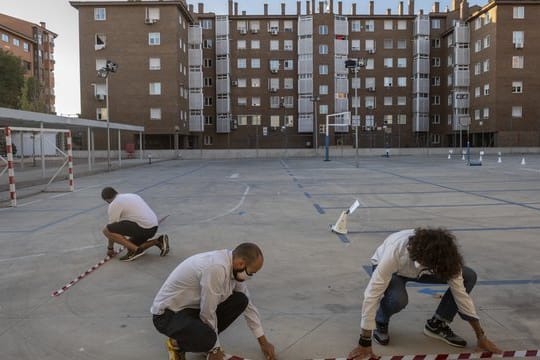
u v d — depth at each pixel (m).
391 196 14.38
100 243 8.26
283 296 5.26
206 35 68.44
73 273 6.39
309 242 8.06
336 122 67.75
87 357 3.85
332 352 3.87
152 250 7.62
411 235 3.59
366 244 7.85
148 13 54.59
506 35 56.34
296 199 13.95
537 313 4.62
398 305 3.79
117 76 54.94
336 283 5.72
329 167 30.09
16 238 8.81
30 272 6.46
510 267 6.27
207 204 13.12
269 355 3.70
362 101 69.31
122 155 50.72
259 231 9.11
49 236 8.95
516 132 56.78
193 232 9.09
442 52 69.31
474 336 4.11
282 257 7.01
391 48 69.25
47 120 22.77
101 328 4.43
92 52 54.94
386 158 44.56
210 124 69.38
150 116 55.19
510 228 9.00
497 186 16.86
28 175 24.20
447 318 3.96
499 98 56.78
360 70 68.94
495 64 56.72
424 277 3.85
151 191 17.00
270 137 69.50
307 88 67.62
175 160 45.16
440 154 52.34
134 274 6.25
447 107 68.50
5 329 4.45
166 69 54.88
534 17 56.16
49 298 5.33
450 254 3.36
